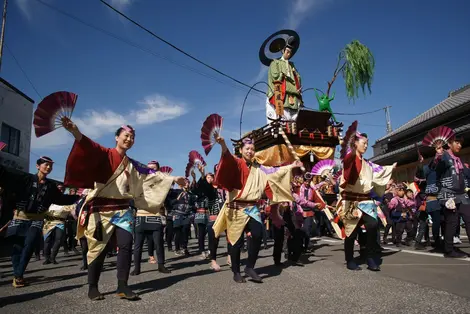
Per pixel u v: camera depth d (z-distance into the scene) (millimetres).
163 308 3506
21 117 18656
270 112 14289
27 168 19156
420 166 7305
